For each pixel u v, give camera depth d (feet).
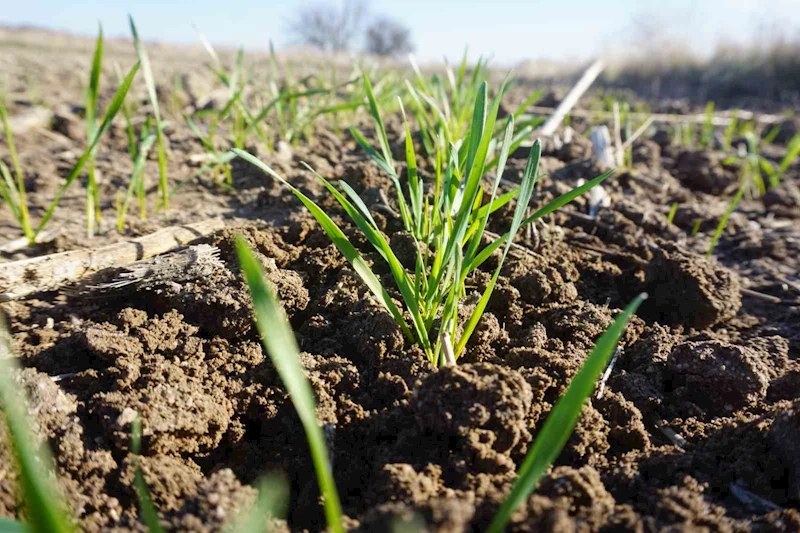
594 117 3.34
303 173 1.57
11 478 0.64
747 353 0.92
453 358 0.86
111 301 1.02
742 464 0.73
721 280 1.18
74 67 4.18
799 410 0.72
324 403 0.80
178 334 0.92
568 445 0.76
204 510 0.60
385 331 0.92
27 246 1.22
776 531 0.63
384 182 1.46
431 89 1.99
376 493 0.66
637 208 1.66
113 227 1.36
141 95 3.09
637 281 1.25
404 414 0.79
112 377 0.83
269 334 0.42
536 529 0.56
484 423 0.71
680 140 3.05
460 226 0.82
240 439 0.79
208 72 4.25
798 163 2.79
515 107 3.32
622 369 0.99
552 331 1.05
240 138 1.89
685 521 0.62
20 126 2.16
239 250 0.41
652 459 0.75
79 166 1.15
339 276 1.11
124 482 0.68
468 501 0.63
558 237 1.38
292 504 0.71
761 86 6.35
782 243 1.62
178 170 1.81
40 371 0.86
